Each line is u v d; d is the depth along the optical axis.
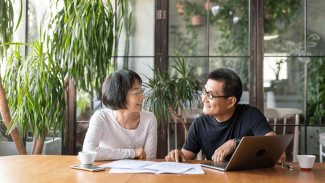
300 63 2.94
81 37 2.31
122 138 1.61
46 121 2.26
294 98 2.94
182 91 2.54
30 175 1.05
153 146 1.66
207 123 1.71
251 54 2.95
